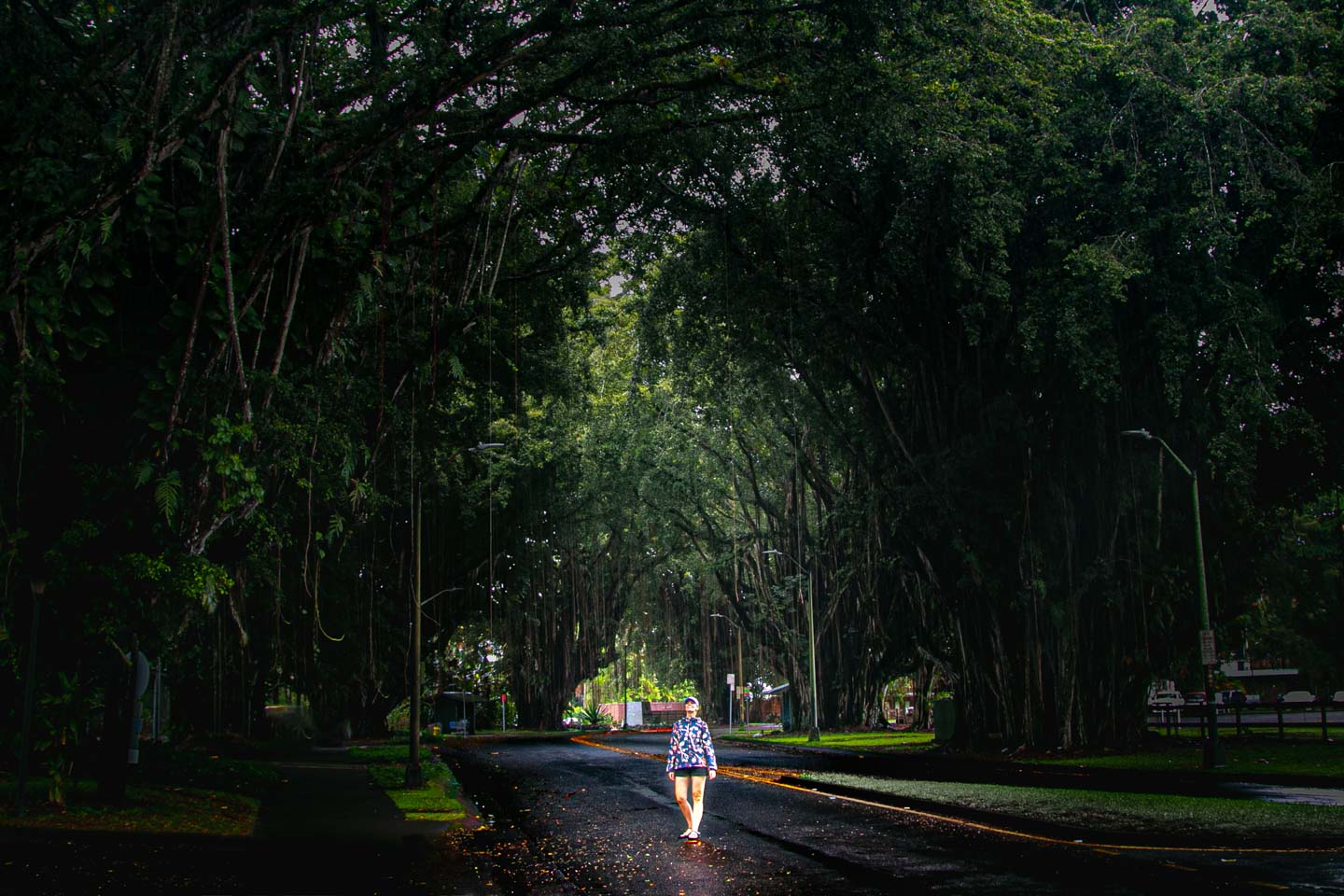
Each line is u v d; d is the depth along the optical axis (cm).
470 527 5134
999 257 2888
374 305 1953
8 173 1330
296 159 1580
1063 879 1088
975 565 3350
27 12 1372
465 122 1675
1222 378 3008
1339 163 3044
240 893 1080
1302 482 3603
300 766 3141
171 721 3625
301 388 1678
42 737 1620
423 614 5169
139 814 1664
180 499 1573
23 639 1591
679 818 1786
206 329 1572
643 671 10562
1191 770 2539
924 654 4056
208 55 1398
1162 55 2892
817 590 5803
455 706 7556
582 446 6016
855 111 1938
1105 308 2897
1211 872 1114
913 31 1812
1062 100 2934
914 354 3450
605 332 4719
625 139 1859
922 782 2391
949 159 2619
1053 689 3353
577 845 1464
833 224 3322
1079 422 3291
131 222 1475
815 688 5006
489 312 2009
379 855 1381
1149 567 3216
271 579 2009
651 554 7394
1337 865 1146
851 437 4019
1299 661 5778
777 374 4016
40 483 1554
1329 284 3092
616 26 1606
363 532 3906
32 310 1380
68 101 1407
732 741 5512
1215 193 2873
